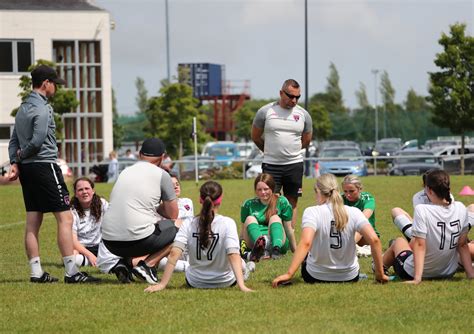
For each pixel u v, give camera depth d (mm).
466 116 46531
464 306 8078
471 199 22812
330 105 108250
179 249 9258
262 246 11695
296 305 8289
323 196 9289
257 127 13719
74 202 11828
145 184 9844
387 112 82375
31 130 9961
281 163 13609
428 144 62594
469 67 47031
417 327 7250
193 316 7898
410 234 10180
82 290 9430
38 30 48844
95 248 11867
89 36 49750
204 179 38906
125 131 88188
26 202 10203
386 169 43281
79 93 50250
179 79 73500
